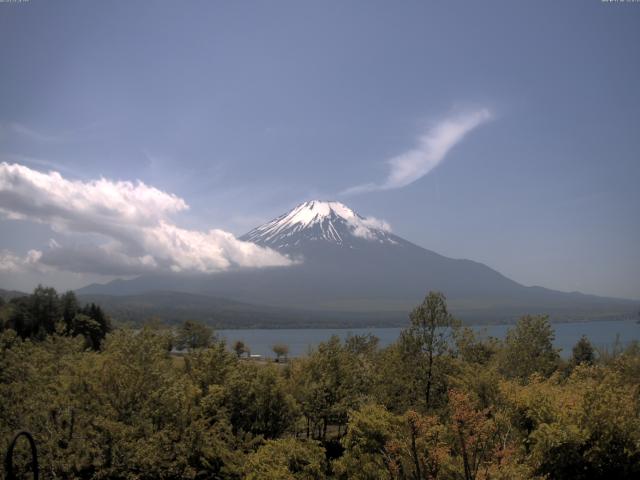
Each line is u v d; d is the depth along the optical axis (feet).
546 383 74.49
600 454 56.29
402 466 58.80
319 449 74.02
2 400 78.69
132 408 80.94
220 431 86.84
